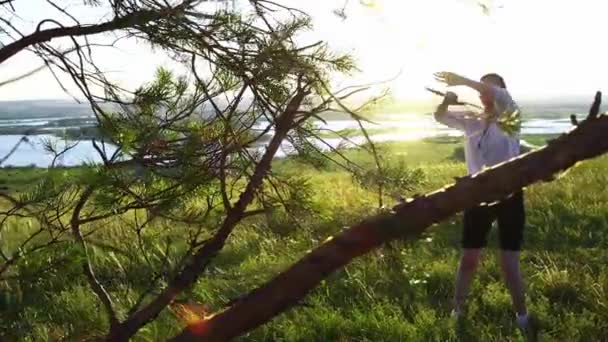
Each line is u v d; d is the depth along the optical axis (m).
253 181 1.90
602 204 9.39
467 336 4.72
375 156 1.86
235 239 6.90
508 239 4.84
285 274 1.02
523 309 4.86
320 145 1.91
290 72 1.83
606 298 5.32
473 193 0.90
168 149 1.93
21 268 1.80
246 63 1.86
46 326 4.62
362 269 5.82
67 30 1.85
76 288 5.23
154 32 1.83
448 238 7.49
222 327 1.04
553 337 4.75
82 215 2.02
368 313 5.14
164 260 2.02
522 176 0.87
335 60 1.80
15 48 1.82
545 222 8.41
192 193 2.01
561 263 6.41
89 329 2.49
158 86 1.95
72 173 1.81
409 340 4.68
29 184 1.81
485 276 6.10
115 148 1.89
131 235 2.29
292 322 5.01
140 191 1.94
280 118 1.86
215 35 1.86
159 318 4.52
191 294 2.03
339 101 1.77
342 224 1.89
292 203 1.97
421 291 5.65
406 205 0.95
